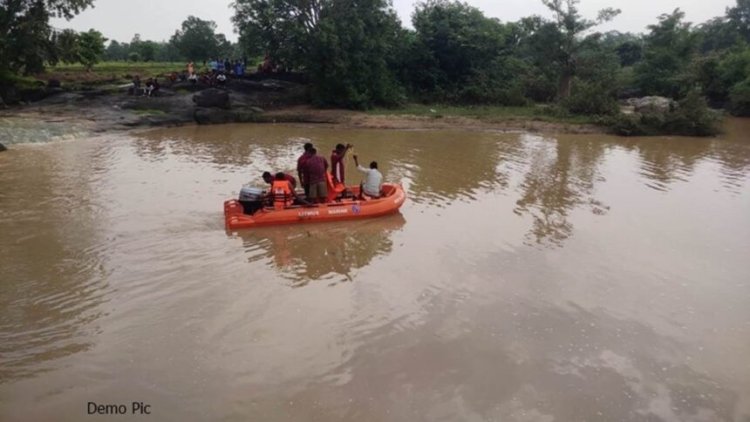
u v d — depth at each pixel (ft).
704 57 128.16
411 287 27.43
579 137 84.33
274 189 36.70
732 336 23.25
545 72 136.15
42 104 94.89
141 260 29.89
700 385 19.79
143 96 99.19
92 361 20.24
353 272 29.22
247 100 108.58
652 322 24.32
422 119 95.76
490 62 128.98
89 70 133.39
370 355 21.16
